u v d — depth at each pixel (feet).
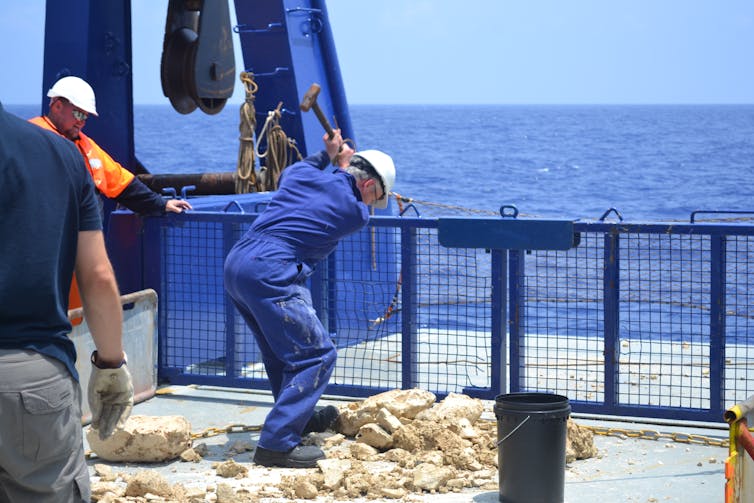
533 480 15.70
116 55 27.17
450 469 17.47
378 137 403.75
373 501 16.31
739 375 25.21
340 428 20.38
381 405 20.07
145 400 23.48
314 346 18.34
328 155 20.26
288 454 18.13
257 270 18.12
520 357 22.11
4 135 9.59
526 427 15.65
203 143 325.62
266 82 30.66
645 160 255.91
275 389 19.56
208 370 24.94
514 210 21.66
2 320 9.55
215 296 25.29
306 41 31.04
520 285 21.88
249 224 24.32
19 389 9.47
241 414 22.33
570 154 284.20
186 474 17.90
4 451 9.59
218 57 29.09
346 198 18.54
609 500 16.25
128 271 24.52
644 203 146.51
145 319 23.34
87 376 20.99
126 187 23.00
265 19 30.17
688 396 22.22
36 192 9.65
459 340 29.14
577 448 18.58
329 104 31.81
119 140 27.71
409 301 22.58
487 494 16.65
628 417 21.81
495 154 279.90
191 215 23.86
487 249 21.85
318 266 24.44
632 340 29.27
